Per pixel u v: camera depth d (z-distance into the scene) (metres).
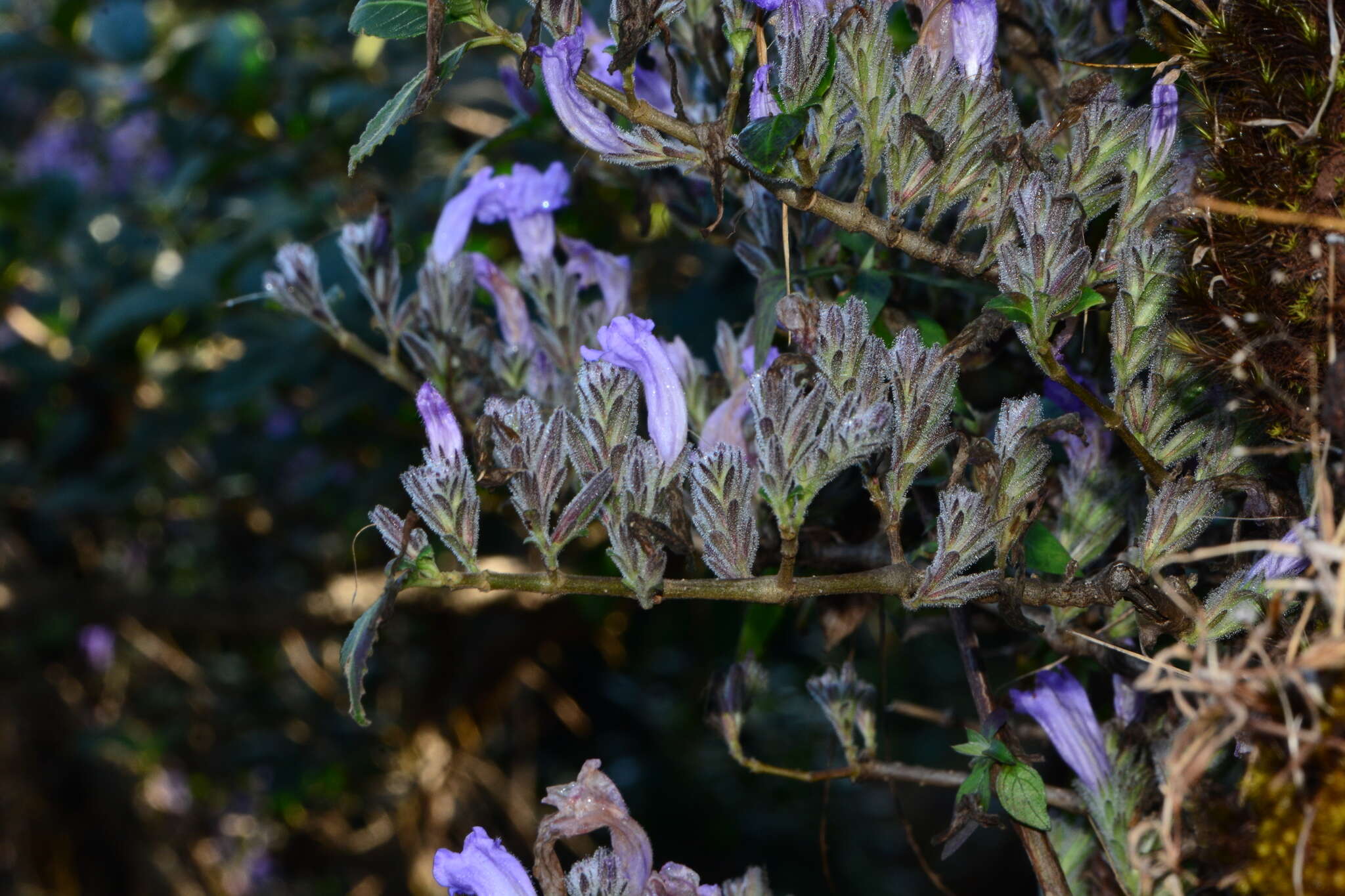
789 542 0.55
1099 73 0.59
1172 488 0.55
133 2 1.27
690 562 0.58
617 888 0.56
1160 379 0.55
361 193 1.09
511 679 1.56
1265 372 0.52
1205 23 0.54
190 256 1.16
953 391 0.57
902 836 2.29
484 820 1.71
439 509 0.55
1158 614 0.54
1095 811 0.58
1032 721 0.64
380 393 1.11
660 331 0.81
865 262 0.60
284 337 1.15
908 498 0.62
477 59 1.21
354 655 0.53
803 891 2.11
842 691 0.64
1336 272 0.51
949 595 0.55
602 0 0.77
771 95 0.56
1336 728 0.49
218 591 1.57
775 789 2.17
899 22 0.72
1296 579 0.52
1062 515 0.60
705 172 0.57
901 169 0.56
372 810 2.10
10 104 2.00
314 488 1.59
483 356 0.67
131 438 1.51
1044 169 0.57
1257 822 0.50
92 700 1.99
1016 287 0.55
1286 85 0.51
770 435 0.54
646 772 2.16
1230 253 0.52
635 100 0.56
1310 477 0.54
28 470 1.72
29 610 1.61
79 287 1.57
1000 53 0.65
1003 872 2.16
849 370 0.55
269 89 1.16
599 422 0.56
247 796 2.12
